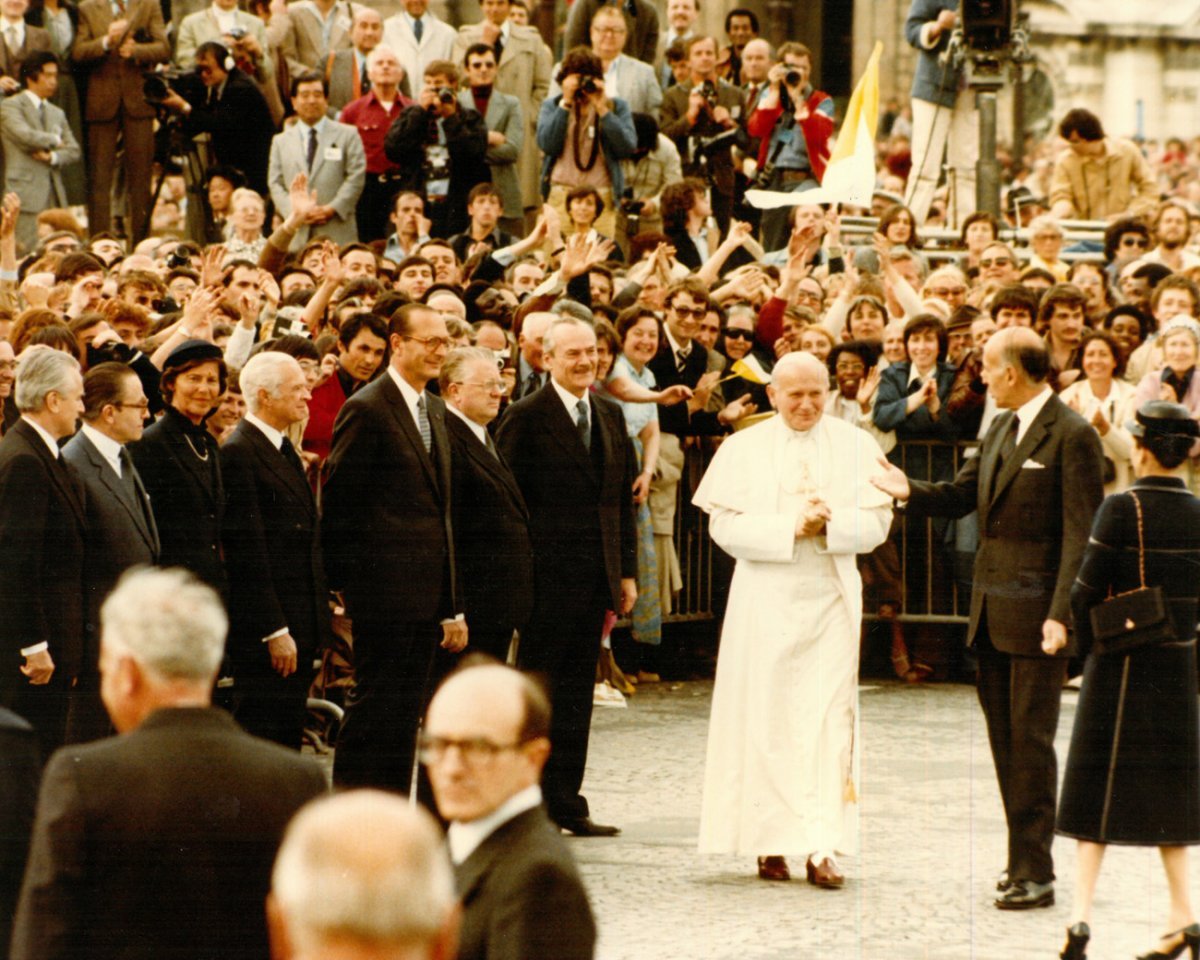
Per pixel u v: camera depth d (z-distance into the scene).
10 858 16.97
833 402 42.16
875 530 27.67
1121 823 23.59
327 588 28.31
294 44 60.97
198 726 14.21
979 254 52.97
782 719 27.36
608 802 31.44
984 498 26.45
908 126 106.06
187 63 60.19
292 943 9.40
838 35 108.50
